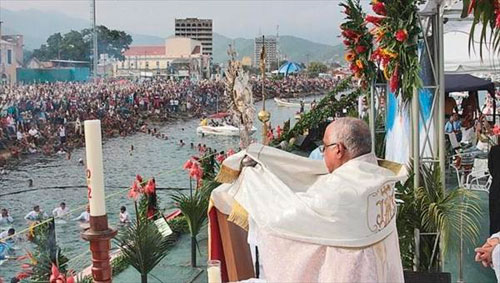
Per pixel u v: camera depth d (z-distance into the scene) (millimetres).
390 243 2975
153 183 8609
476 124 12516
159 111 57844
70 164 44562
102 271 2791
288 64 52844
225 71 4582
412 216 5832
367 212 2834
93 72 60594
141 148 48031
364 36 9125
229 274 4656
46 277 7129
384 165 3258
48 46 59344
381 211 2912
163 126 57062
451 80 13852
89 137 2732
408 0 6250
